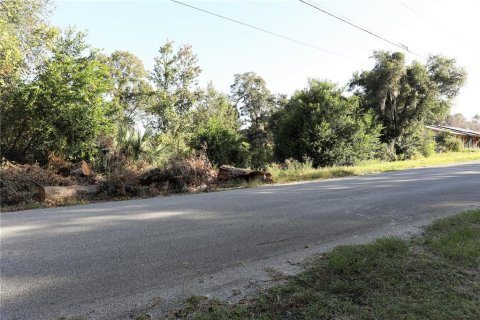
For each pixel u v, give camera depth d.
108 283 4.16
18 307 3.57
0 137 17.03
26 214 8.69
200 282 4.17
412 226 6.56
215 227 6.74
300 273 4.23
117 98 42.91
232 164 24.56
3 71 16.16
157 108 41.25
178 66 42.50
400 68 36.75
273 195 10.82
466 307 3.29
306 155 25.11
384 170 21.03
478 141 64.31
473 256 4.54
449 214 7.55
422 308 3.27
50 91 17.05
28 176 12.35
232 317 3.25
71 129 17.41
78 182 13.55
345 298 3.54
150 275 4.40
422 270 4.17
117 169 13.28
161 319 3.30
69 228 6.85
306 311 3.31
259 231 6.43
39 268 4.64
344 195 10.41
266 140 48.88
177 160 14.68
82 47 19.28
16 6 17.12
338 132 26.02
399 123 38.62
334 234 6.21
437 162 28.17
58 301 3.71
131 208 9.09
